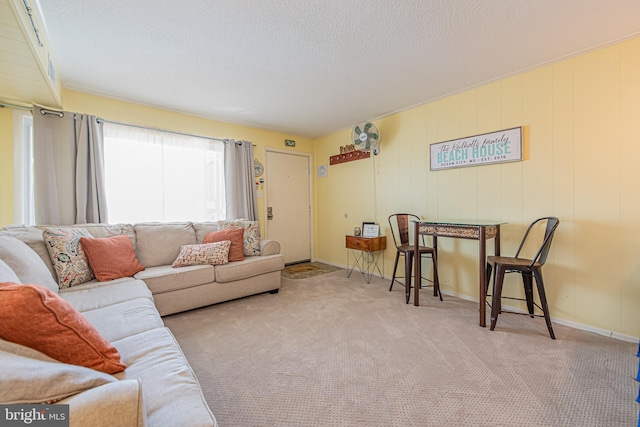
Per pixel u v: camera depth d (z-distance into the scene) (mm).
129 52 2076
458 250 2930
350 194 4164
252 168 3891
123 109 2967
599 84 2047
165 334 1291
